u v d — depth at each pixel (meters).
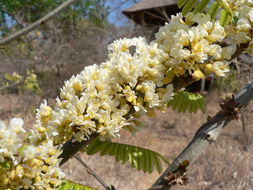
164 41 0.22
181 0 0.24
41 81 1.69
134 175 1.17
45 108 0.22
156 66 0.21
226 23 0.23
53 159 0.20
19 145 0.19
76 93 0.21
